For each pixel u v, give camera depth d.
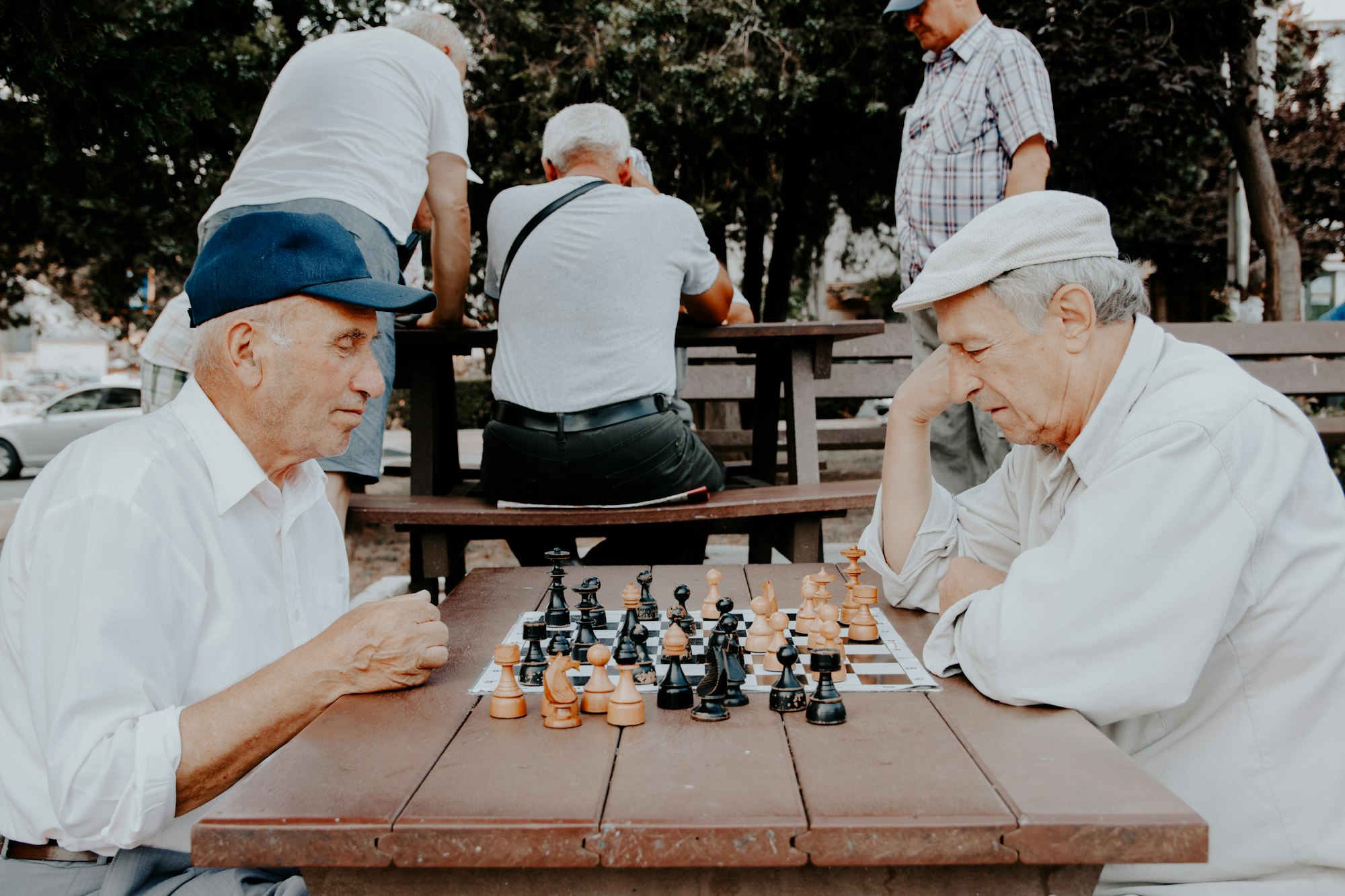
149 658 1.60
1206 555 1.51
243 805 1.18
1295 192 16.36
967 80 4.04
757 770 1.27
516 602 2.21
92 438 1.72
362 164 3.30
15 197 11.00
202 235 3.35
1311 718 1.63
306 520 2.08
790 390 4.21
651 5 10.95
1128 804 1.16
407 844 1.13
